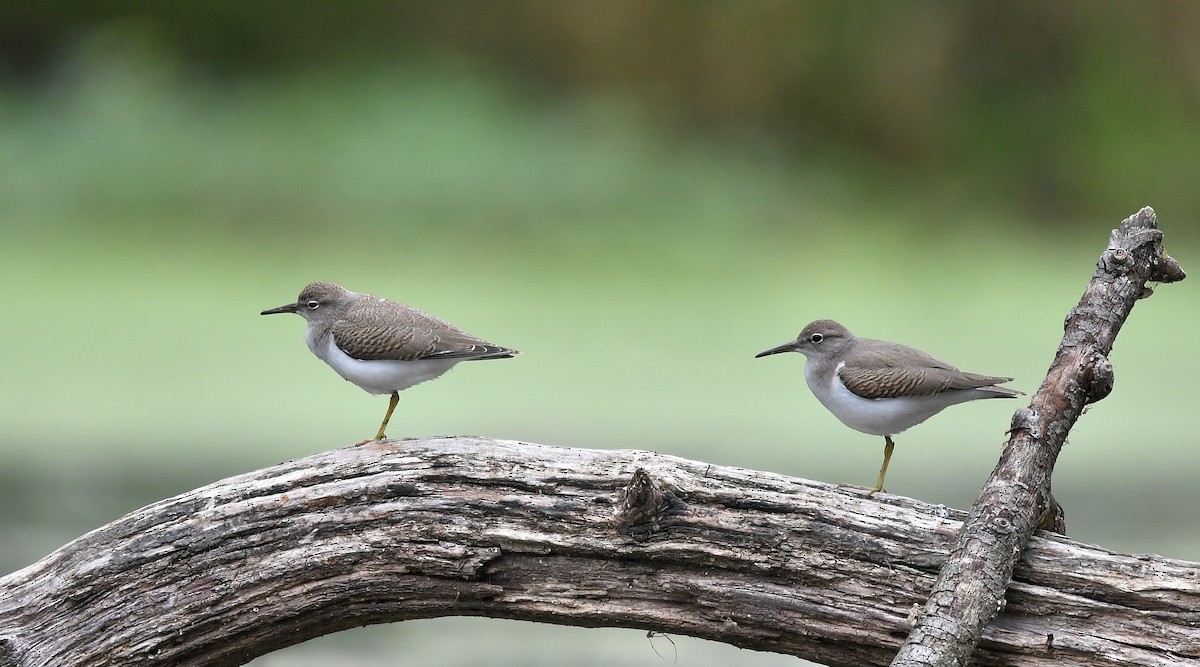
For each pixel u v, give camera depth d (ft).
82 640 25.90
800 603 25.20
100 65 87.15
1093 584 24.17
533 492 25.99
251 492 26.48
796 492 25.70
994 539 24.16
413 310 32.63
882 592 24.97
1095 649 23.90
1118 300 27.04
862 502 25.55
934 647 23.17
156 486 47.03
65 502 45.14
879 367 31.01
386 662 36.86
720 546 25.36
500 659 37.32
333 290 33.24
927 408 30.76
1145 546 41.34
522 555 25.89
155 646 26.07
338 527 26.17
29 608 25.91
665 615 25.79
